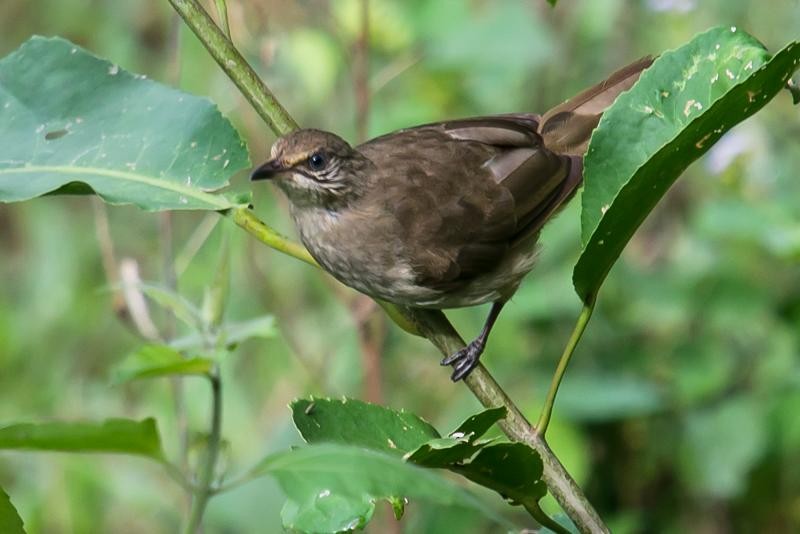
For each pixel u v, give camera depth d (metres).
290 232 13.66
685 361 12.20
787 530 11.98
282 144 8.38
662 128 5.76
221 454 4.96
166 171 6.61
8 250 15.71
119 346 14.31
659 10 12.82
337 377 12.83
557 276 12.34
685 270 12.73
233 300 13.35
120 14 15.96
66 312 14.50
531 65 13.76
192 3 6.67
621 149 5.77
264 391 13.04
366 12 12.17
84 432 4.24
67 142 6.73
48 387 13.84
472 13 14.62
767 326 12.27
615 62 14.02
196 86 14.52
